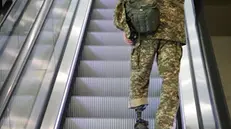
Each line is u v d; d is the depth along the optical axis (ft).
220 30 24.18
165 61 10.36
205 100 12.48
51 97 14.07
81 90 15.76
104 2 24.48
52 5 20.94
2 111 14.05
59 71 15.71
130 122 13.37
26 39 18.57
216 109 11.81
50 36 18.86
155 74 16.08
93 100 14.69
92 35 20.03
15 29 19.34
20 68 16.58
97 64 17.11
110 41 19.90
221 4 23.65
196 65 13.97
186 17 16.30
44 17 20.04
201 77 13.35
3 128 13.89
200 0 14.85
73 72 15.81
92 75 16.98
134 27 10.64
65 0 21.65
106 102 14.64
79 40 18.26
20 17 20.17
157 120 10.20
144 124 10.84
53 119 12.95
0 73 16.71
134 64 10.89
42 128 12.55
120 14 10.99
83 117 14.33
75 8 21.36
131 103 10.87
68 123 13.58
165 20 10.46
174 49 10.46
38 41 18.45
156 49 10.60
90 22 21.58
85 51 18.54
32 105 14.40
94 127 13.43
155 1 10.52
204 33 14.29
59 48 17.54
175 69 10.36
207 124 11.69
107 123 13.43
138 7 10.55
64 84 14.85
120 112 14.43
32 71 16.57
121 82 15.75
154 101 14.01
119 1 11.05
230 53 23.58
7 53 18.03
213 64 13.15
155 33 10.46
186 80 13.61
